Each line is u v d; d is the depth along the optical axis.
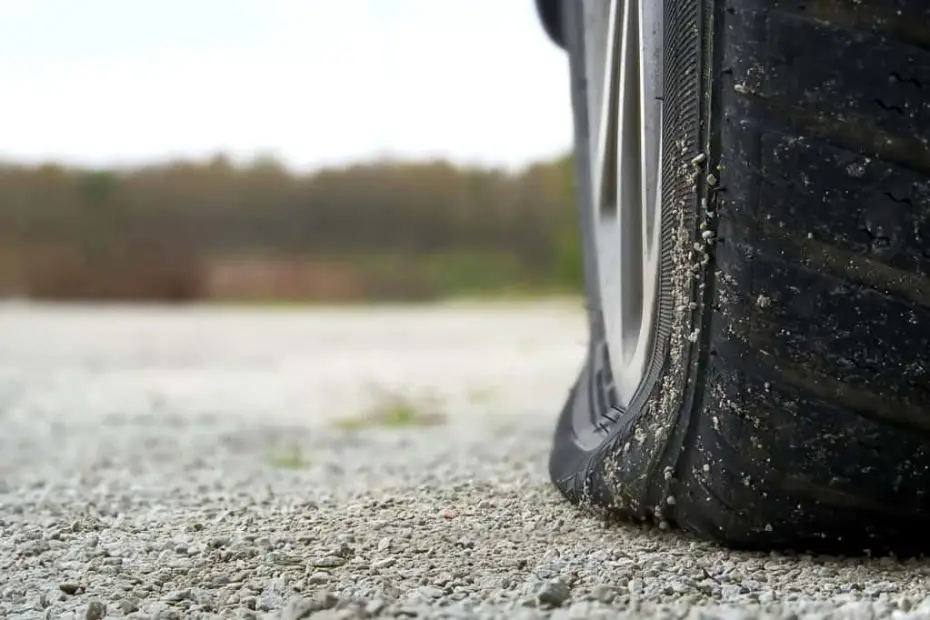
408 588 1.01
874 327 0.98
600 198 1.26
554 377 3.51
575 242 11.84
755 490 1.02
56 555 1.12
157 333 6.22
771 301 0.99
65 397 3.00
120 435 2.17
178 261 12.11
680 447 1.05
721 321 1.01
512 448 1.70
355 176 12.80
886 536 1.03
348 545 1.11
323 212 12.75
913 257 0.97
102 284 11.77
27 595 1.03
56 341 5.50
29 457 1.81
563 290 12.03
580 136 1.36
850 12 0.96
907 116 0.96
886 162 0.97
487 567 1.05
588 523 1.14
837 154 0.97
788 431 1.00
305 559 1.08
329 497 1.31
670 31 1.03
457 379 3.54
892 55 0.96
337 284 12.05
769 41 0.98
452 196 12.79
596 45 1.27
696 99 1.00
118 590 1.03
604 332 1.27
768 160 0.98
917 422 0.99
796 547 1.05
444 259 12.70
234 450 1.94
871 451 1.00
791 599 0.97
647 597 0.98
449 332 6.27
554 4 1.45
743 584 1.00
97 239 12.20
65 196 12.18
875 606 0.94
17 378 3.59
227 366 4.12
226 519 1.22
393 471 1.51
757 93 0.98
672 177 1.03
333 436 2.12
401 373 3.79
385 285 12.07
